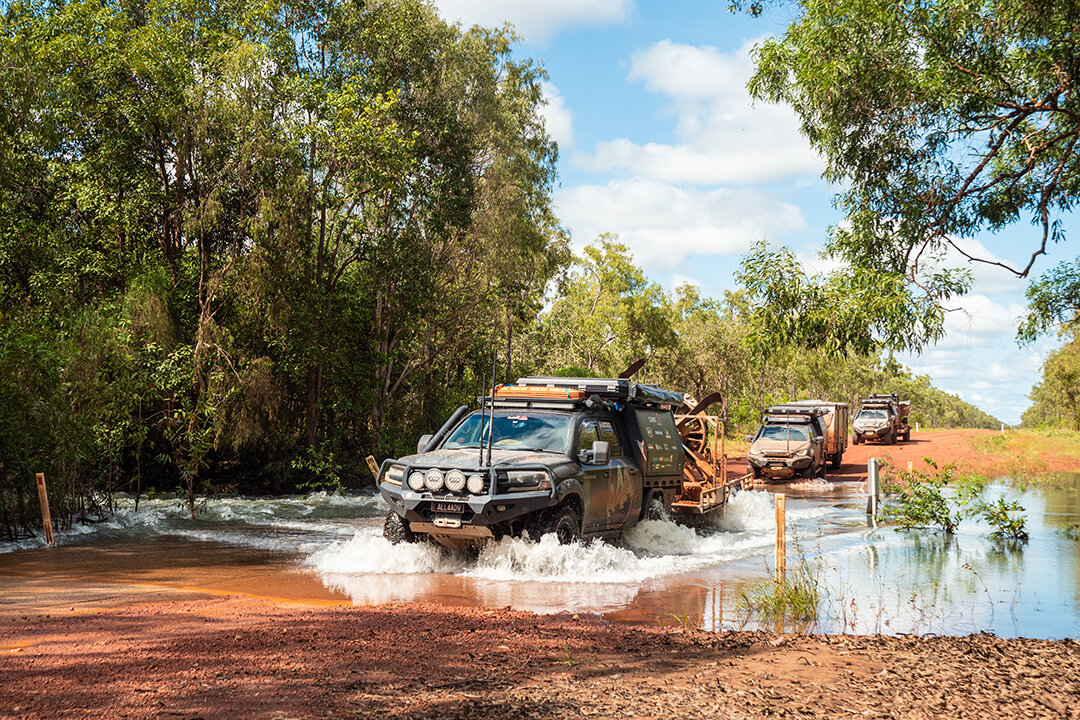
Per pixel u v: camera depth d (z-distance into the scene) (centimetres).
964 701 462
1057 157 1112
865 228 1133
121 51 2109
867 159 1134
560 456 997
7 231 2105
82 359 1576
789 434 2552
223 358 2097
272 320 2219
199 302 2189
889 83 1077
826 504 1802
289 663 508
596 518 1035
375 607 711
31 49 1975
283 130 2262
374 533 1323
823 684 488
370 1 2642
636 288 6266
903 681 498
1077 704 462
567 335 6272
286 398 2481
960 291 1046
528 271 3700
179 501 1870
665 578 915
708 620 709
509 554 934
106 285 2205
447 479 917
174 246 2330
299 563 1009
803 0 1122
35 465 1248
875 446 4197
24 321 1634
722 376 6644
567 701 438
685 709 430
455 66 3044
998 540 1246
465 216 2894
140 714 404
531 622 655
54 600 743
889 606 776
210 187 2206
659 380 6712
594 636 607
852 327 1045
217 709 414
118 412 1698
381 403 2909
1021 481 2314
